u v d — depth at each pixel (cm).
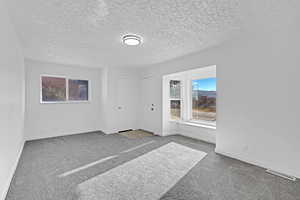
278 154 237
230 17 210
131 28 240
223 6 184
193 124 454
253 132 266
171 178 222
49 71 458
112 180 217
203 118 454
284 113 230
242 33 264
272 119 243
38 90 440
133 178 222
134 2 174
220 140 319
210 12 197
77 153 324
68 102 491
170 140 425
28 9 188
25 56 389
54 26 232
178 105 507
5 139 187
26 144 388
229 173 236
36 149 349
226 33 263
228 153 304
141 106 564
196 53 367
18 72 285
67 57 402
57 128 471
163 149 349
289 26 224
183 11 194
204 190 193
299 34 215
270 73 244
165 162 278
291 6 185
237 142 289
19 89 299
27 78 423
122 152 329
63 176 228
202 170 246
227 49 302
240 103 283
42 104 447
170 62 442
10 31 212
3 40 178
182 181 214
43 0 170
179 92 510
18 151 289
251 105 268
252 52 265
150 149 349
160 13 198
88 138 448
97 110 550
